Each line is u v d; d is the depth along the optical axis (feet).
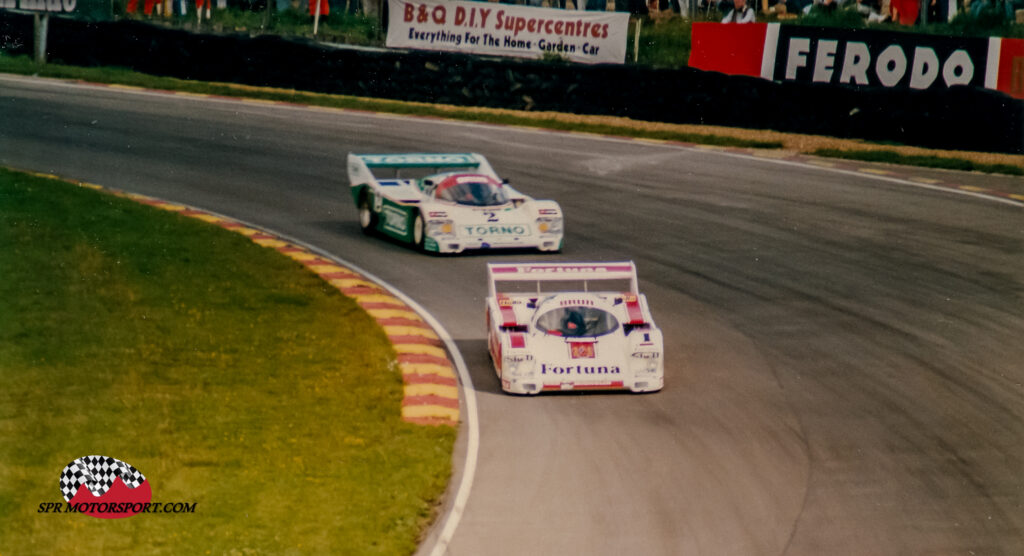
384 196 115.14
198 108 177.99
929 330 90.53
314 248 113.09
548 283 103.04
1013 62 151.64
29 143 152.87
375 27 208.64
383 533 59.00
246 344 85.56
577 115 177.78
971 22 180.75
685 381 80.74
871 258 109.60
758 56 165.37
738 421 73.72
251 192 134.62
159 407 73.51
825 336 89.40
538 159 150.20
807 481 65.21
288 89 191.83
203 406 73.97
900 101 157.38
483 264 108.47
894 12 184.75
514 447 69.92
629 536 59.11
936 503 62.69
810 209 127.34
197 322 89.66
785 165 148.15
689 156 152.97
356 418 73.10
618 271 86.94
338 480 64.44
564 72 177.17
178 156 149.69
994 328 90.99
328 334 88.53
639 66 171.83
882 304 96.73
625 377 77.97
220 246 110.42
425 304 96.84
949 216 124.36
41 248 105.60
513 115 177.37
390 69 186.09
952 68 154.51
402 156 122.52
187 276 100.89
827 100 161.58
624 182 139.13
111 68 201.77
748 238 116.37
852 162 150.20
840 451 69.21
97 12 212.23
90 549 56.80
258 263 105.91
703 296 99.09
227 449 67.97
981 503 62.75
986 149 153.89
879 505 62.39
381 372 81.15
